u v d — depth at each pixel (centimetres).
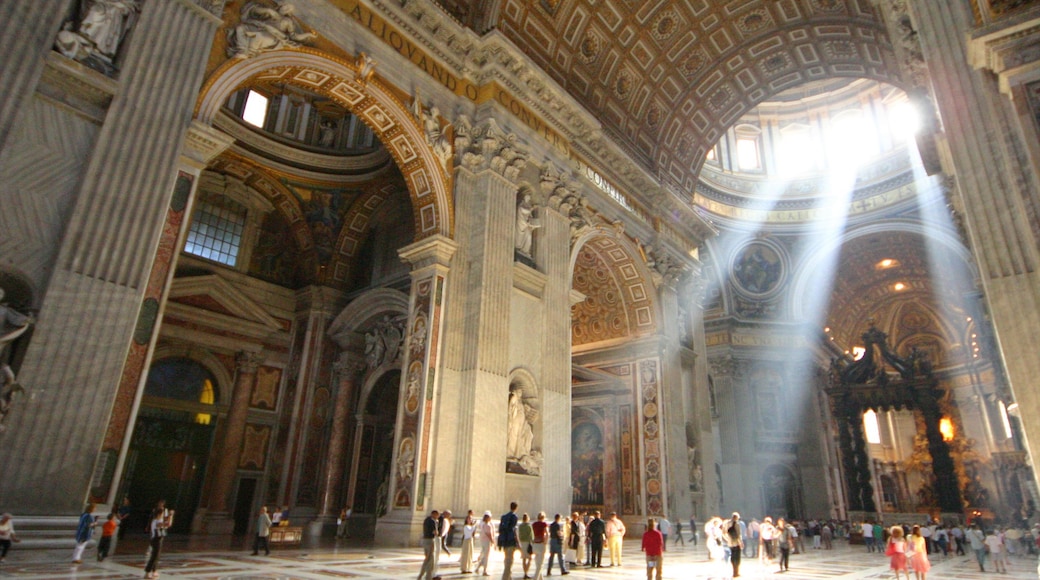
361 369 1753
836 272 3494
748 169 3441
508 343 1274
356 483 1588
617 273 1920
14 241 688
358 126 1969
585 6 1639
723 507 2919
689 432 1912
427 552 707
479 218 1312
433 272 1242
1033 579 1114
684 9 1814
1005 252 627
